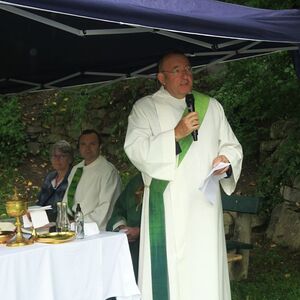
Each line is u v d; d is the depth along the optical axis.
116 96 9.23
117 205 4.00
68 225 3.09
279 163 6.50
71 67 4.97
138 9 2.44
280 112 5.92
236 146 3.46
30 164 9.70
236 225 5.05
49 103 10.00
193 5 2.74
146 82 8.92
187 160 3.32
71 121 9.55
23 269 2.62
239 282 5.08
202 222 3.31
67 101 9.74
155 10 2.50
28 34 3.71
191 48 4.29
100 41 3.98
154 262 3.31
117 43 4.07
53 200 4.56
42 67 4.91
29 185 9.04
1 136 9.83
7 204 2.79
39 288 2.71
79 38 3.88
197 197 3.31
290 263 5.60
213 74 8.04
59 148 4.59
